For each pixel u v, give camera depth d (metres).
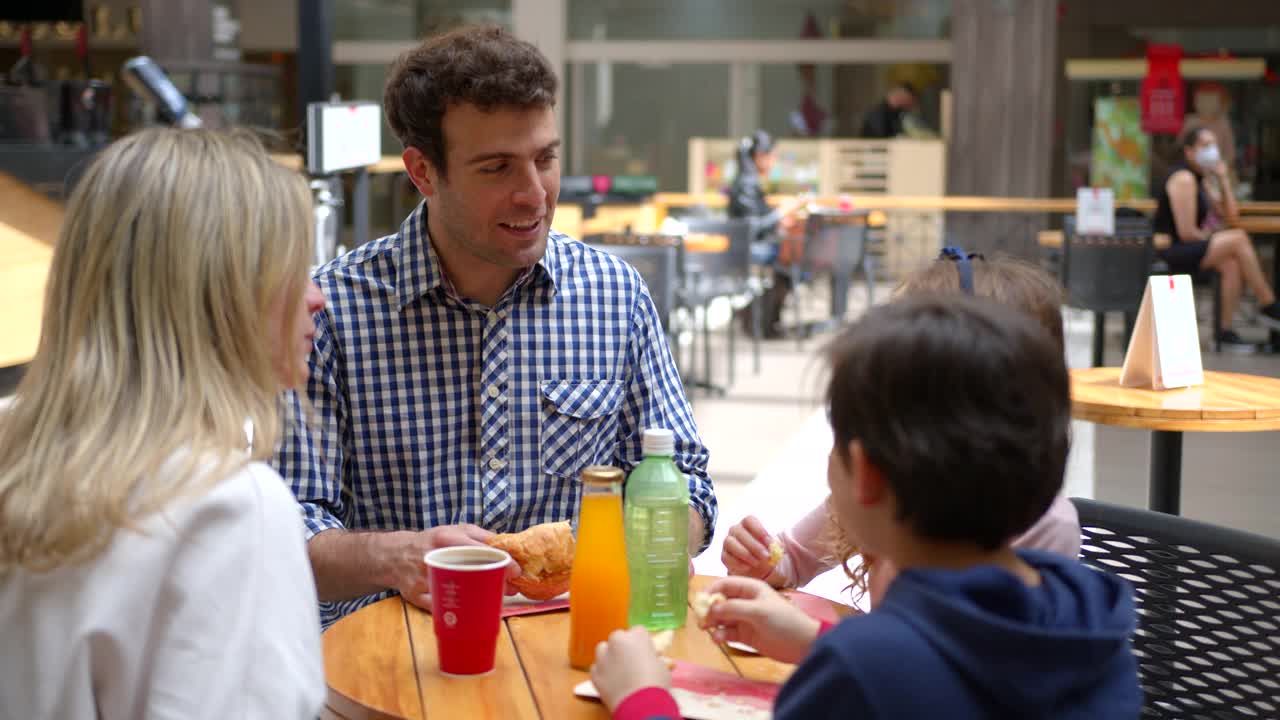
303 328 1.21
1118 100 11.93
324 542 1.64
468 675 1.37
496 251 1.77
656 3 13.26
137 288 1.09
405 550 1.57
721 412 6.41
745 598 1.42
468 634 1.36
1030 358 1.02
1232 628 1.58
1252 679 1.56
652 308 1.99
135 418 1.07
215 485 1.05
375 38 13.70
